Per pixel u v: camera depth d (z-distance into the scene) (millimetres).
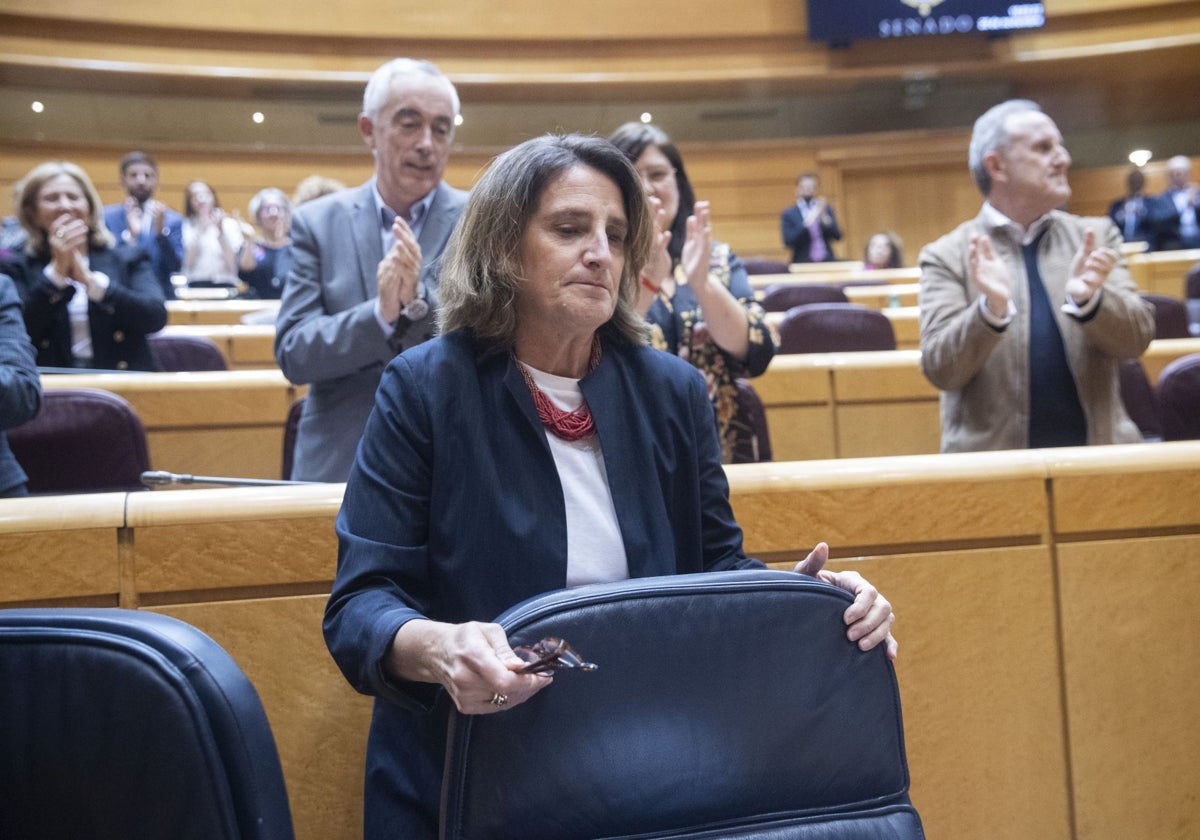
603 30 7727
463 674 656
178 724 571
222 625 1048
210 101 7418
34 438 1688
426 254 1662
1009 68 8062
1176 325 3441
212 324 3943
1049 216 1836
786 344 2984
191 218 5223
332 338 1532
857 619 748
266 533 1059
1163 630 1180
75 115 7156
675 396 934
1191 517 1193
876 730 747
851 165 8312
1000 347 1752
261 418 2260
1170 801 1161
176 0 7070
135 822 571
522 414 870
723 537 935
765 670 716
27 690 591
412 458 847
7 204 6949
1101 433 1734
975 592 1169
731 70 7867
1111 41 7965
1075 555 1182
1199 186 7516
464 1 7555
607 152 901
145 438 1754
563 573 837
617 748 683
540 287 875
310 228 1688
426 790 790
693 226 1605
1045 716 1163
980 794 1146
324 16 7340
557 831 673
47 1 6832
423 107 1656
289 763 1047
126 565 1041
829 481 1164
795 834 709
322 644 1061
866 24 7781
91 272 2383
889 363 2510
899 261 6164
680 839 689
